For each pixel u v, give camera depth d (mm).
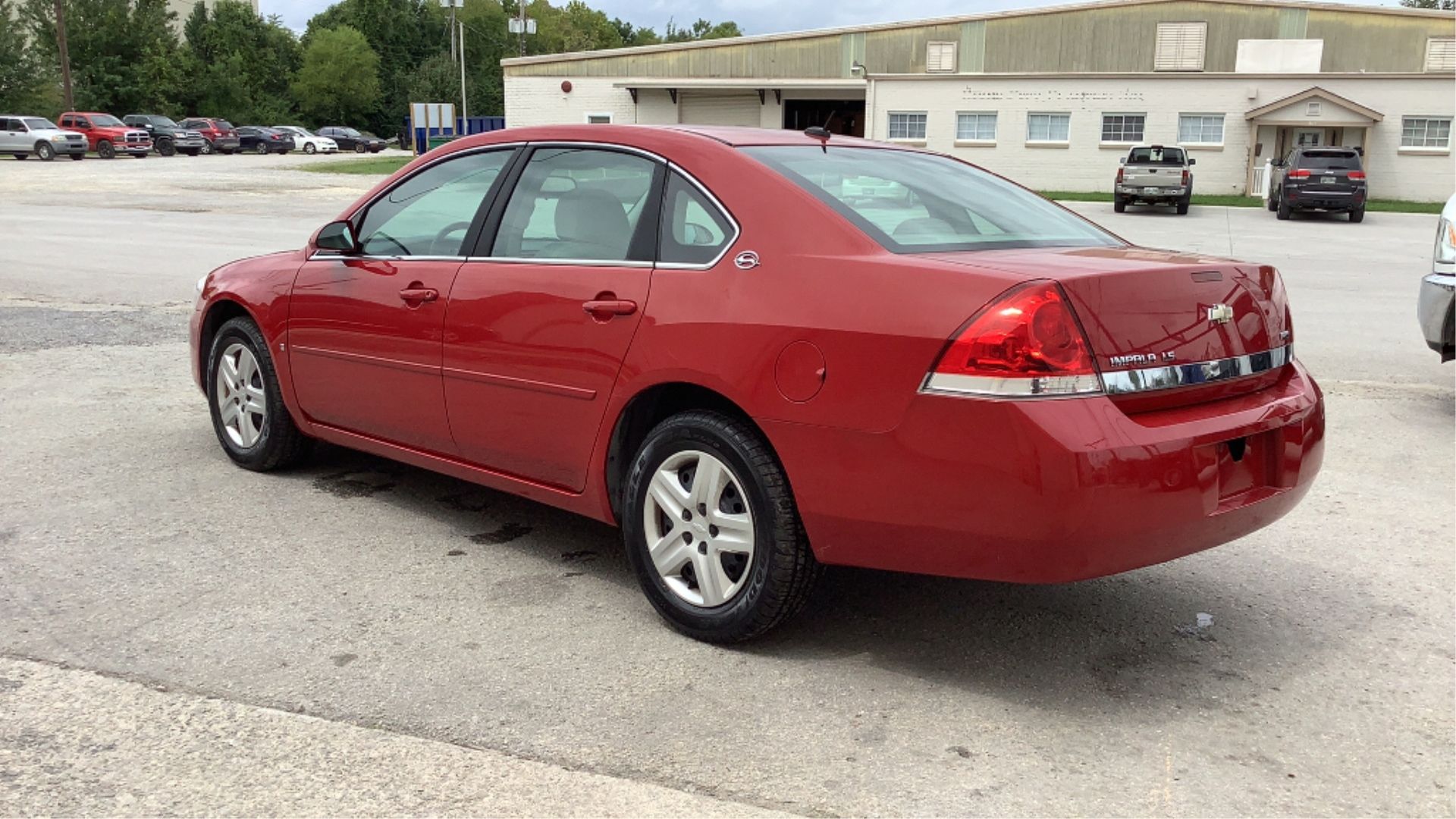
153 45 68250
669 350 3426
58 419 6184
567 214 3912
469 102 104125
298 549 4250
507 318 3924
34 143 43875
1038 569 2877
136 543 4270
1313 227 25250
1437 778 2766
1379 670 3375
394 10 102750
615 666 3311
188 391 6988
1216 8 37938
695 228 3527
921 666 3354
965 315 2883
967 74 37625
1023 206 3961
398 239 4520
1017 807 2604
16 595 3736
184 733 2863
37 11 63594
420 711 3006
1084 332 2875
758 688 3186
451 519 4648
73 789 2596
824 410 3086
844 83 42281
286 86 85875
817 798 2625
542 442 3893
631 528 3625
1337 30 37125
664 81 43656
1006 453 2816
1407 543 4516
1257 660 3434
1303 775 2771
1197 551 3109
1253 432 3164
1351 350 8977
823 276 3168
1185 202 29141
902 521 3010
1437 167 34250
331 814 2521
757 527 3291
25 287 11977
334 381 4727
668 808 2566
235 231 18781
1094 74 36438
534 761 2766
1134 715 3070
